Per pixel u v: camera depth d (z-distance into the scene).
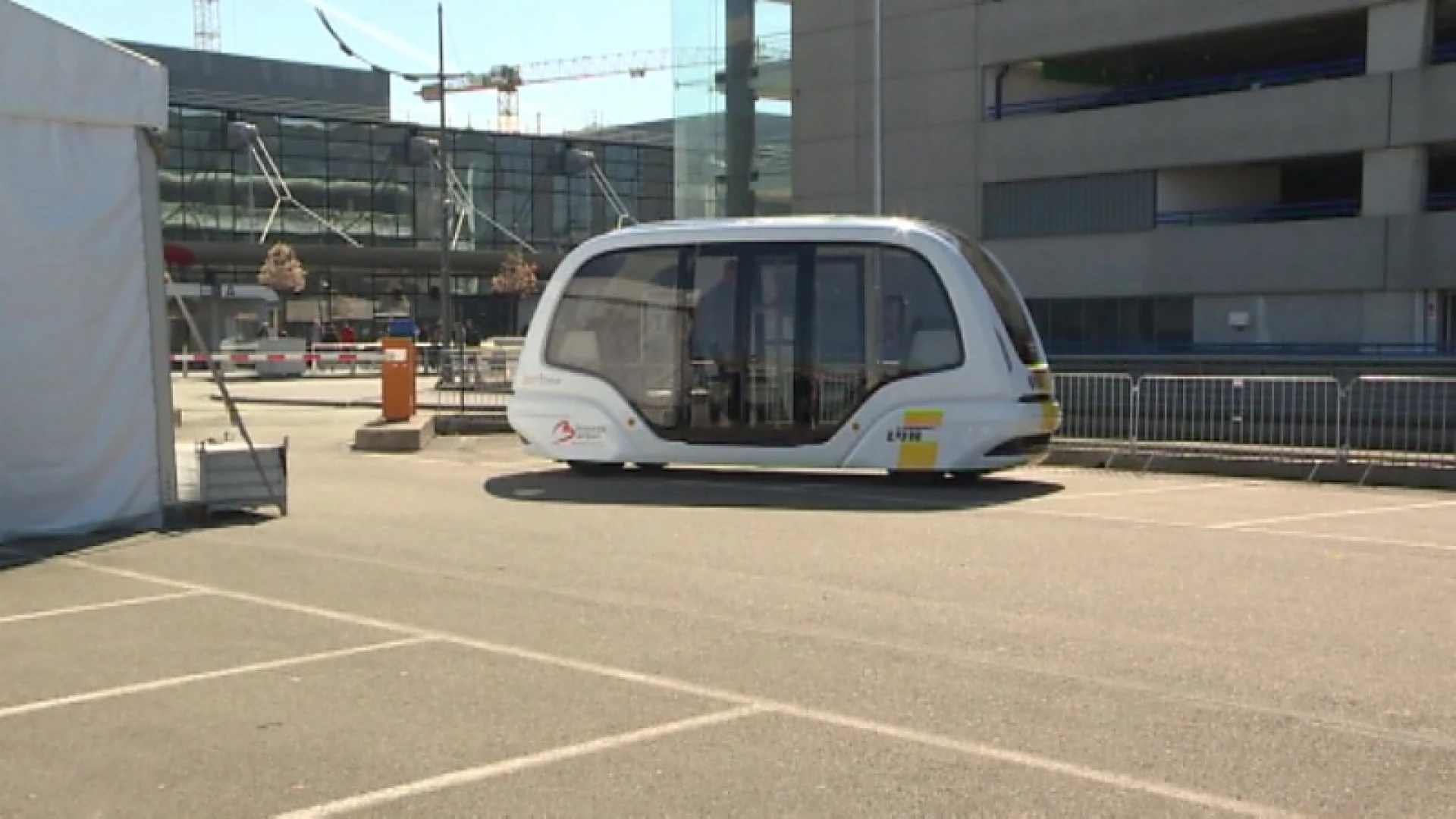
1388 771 4.89
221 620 7.46
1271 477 15.14
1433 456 14.48
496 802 4.61
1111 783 4.77
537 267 74.00
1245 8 35.94
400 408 20.66
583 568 9.10
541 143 79.50
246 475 11.46
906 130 43.28
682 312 14.45
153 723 5.54
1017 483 14.49
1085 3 39.19
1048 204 40.28
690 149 46.47
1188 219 38.34
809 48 45.47
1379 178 33.91
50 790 4.77
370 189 73.69
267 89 82.12
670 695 5.94
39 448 10.21
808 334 14.02
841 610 7.70
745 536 10.48
